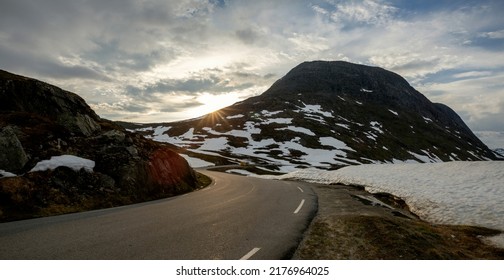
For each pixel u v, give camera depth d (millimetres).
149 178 19266
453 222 12539
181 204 15391
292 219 11500
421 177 23875
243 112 172500
